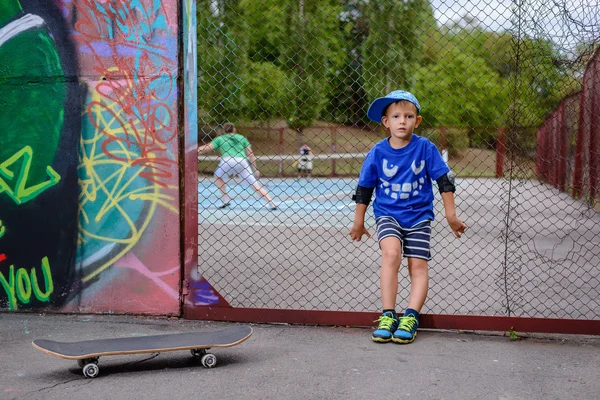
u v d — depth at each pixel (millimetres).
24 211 4375
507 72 4246
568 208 10992
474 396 2891
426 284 3900
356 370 3221
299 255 6750
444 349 3590
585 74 3959
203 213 10375
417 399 2854
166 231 4227
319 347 3623
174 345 3254
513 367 3291
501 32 4242
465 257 6715
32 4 4289
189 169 4172
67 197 4328
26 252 4383
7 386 3021
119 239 4285
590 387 3014
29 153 4348
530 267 6152
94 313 4336
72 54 4270
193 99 4145
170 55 4160
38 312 4379
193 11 4125
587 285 5363
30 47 4301
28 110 4336
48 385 3033
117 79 4230
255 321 4129
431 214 3977
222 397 2873
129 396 2895
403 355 3475
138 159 4234
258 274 5789
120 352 3139
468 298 4938
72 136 4305
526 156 4117
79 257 4332
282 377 3125
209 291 4203
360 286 5344
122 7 4203
